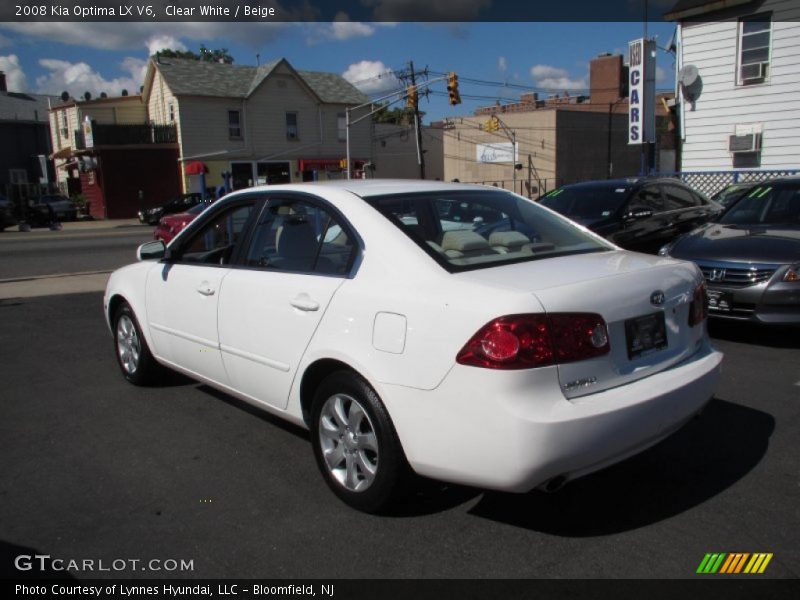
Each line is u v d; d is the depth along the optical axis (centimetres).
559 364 287
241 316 411
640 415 301
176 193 3866
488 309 287
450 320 296
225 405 514
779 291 601
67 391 554
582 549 309
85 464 411
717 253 648
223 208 464
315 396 361
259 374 403
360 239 355
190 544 320
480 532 325
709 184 1512
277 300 383
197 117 3781
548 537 320
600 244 402
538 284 302
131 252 1842
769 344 648
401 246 339
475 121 5103
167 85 3741
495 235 368
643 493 360
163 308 495
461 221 382
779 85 1441
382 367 318
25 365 636
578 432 282
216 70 3984
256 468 402
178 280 475
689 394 328
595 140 4919
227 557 309
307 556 308
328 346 346
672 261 367
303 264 384
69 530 334
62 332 777
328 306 350
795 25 1395
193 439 448
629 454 312
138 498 367
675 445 419
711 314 642
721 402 492
